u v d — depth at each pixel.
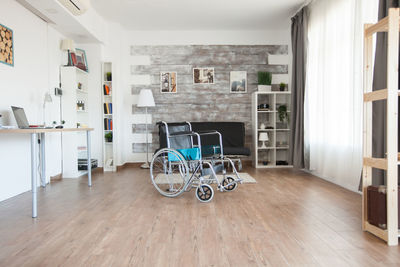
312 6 4.28
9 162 3.19
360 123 3.12
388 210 1.85
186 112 5.70
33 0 3.29
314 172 4.52
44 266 1.61
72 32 4.47
